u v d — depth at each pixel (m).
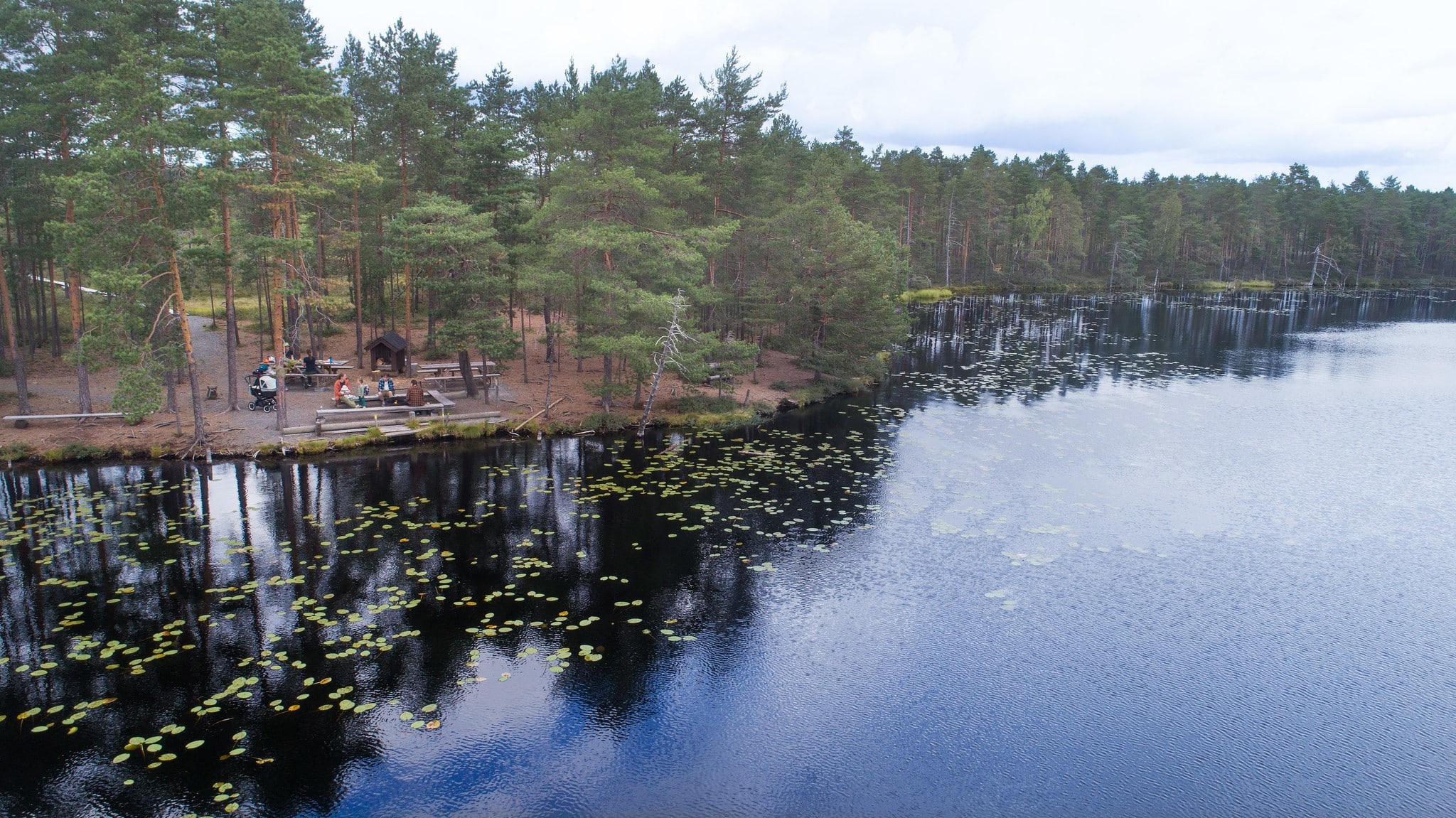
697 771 10.79
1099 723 12.01
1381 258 112.56
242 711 11.80
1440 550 19.00
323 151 32.50
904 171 83.50
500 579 16.48
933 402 35.88
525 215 33.66
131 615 14.69
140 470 23.23
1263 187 112.12
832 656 13.75
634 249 28.94
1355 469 25.67
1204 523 20.62
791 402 34.34
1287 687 13.08
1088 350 52.72
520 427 28.27
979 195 94.62
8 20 24.73
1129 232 102.56
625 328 30.59
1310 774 10.95
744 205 40.84
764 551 18.20
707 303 36.72
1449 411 34.34
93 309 21.62
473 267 30.41
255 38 24.91
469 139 33.00
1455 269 125.19
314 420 27.25
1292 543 19.36
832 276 38.00
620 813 9.97
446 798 10.14
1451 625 15.27
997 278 104.62
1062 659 13.82
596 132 30.86
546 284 28.56
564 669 13.12
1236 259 120.88
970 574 17.20
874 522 20.19
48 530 18.70
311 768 10.62
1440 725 12.10
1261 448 28.20
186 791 10.09
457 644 13.84
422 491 21.97
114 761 10.61
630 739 11.42
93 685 12.37
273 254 24.16
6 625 14.23
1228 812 10.20
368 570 16.80
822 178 44.34
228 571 16.62
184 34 26.52
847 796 10.38
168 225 22.98
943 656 13.83
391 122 34.09
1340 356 50.44
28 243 35.09
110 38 26.28
